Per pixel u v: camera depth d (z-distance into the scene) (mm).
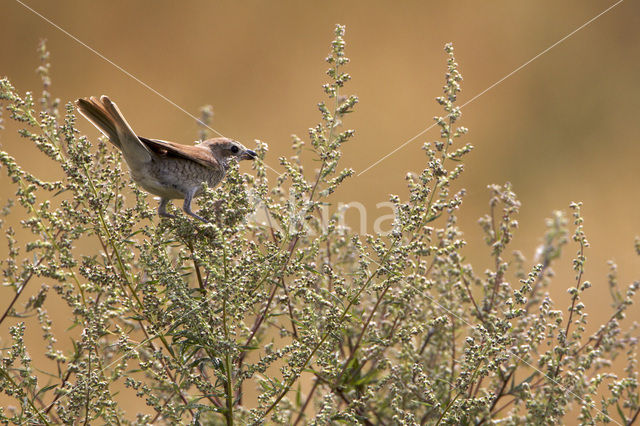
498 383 7859
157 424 7270
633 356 7852
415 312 7965
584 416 7305
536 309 8547
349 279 8305
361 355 7855
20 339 6660
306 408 8406
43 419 6570
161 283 6586
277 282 6887
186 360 6535
